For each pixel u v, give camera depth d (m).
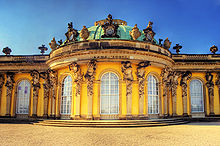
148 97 29.62
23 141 14.63
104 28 31.08
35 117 34.09
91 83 27.86
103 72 28.53
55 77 31.83
